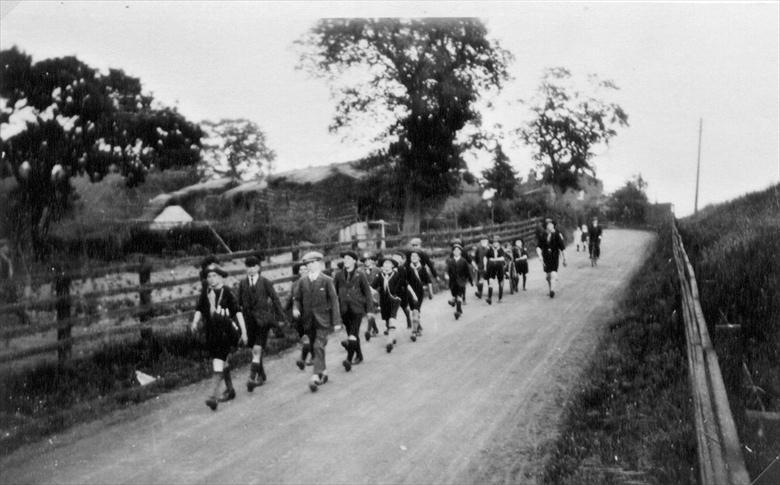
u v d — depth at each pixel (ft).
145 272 32.35
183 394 27.02
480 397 25.30
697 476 15.69
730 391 19.33
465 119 101.96
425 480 17.75
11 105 62.34
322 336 27.37
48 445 20.76
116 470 18.58
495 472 18.22
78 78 65.67
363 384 27.76
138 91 73.36
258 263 28.27
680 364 24.59
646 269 59.57
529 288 57.16
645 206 165.17
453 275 42.93
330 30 90.68
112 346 30.53
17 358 25.72
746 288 26.71
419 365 30.86
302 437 21.26
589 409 22.93
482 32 94.63
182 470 18.58
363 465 18.81
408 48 94.32
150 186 98.32
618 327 34.78
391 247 66.44
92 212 76.43
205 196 105.91
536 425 21.94
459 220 119.44
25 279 28.50
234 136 119.14
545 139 102.53
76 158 66.03
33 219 58.85
